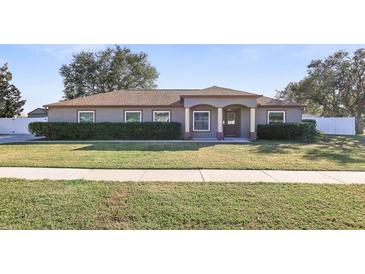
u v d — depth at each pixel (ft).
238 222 13.94
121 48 143.23
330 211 15.23
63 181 21.13
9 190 18.60
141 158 32.37
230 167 27.27
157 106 65.62
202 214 14.79
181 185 20.17
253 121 61.16
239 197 17.48
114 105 65.21
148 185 20.10
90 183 20.54
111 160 30.89
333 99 107.96
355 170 26.50
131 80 142.00
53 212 14.90
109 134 62.49
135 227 13.43
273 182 21.40
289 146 46.42
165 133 62.28
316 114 137.08
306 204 16.26
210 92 62.90
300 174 24.63
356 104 104.37
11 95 125.49
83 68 139.74
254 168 26.96
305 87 109.29
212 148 43.06
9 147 44.68
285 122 65.46
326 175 24.27
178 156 34.19
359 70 100.83
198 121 66.74
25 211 14.99
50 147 44.60
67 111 66.39
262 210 15.35
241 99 60.85
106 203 16.22
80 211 15.06
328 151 40.45
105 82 140.05
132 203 16.28
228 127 68.95
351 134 83.25
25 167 27.07
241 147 44.62
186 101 61.57
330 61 104.06
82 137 62.59
